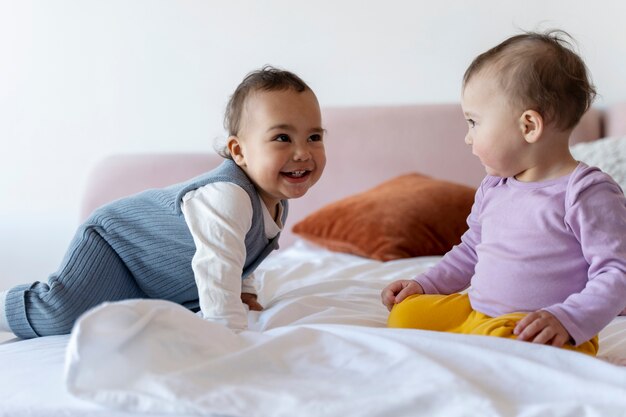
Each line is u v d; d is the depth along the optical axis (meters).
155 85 2.78
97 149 2.82
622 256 1.05
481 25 2.61
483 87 1.16
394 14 2.66
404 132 2.62
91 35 2.79
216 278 1.23
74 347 0.85
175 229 1.37
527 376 0.88
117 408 0.84
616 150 2.07
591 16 2.52
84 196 2.64
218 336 0.98
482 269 1.19
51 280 1.35
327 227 2.26
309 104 1.36
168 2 2.75
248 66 2.74
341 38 2.69
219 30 2.74
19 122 2.84
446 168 2.60
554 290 1.11
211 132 2.77
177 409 0.82
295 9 2.70
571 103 1.13
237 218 1.28
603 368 0.90
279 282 1.79
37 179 2.84
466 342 0.97
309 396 0.84
